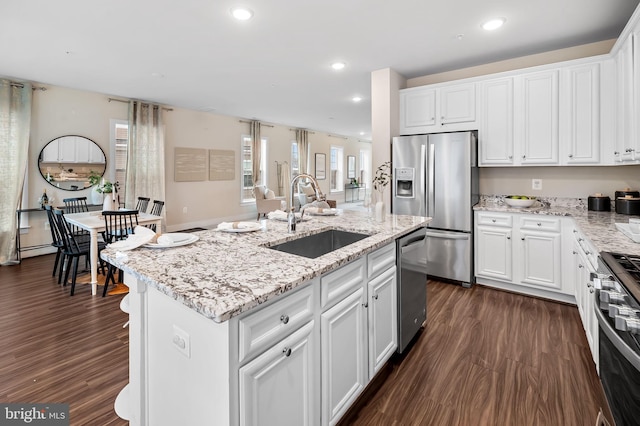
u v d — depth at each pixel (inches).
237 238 75.8
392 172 155.2
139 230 69.9
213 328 40.8
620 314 42.1
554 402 69.5
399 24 114.5
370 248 68.1
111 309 118.0
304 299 50.8
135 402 56.5
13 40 126.6
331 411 57.9
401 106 162.6
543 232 122.5
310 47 133.7
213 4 101.0
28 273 158.7
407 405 69.5
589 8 103.5
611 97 114.2
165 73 167.9
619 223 93.9
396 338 84.4
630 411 39.6
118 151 221.6
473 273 140.6
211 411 42.0
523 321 107.6
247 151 314.8
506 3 100.9
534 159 129.6
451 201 139.0
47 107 189.8
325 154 416.5
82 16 108.2
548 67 125.5
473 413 66.9
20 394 72.7
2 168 172.2
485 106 139.3
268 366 44.1
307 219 103.6
